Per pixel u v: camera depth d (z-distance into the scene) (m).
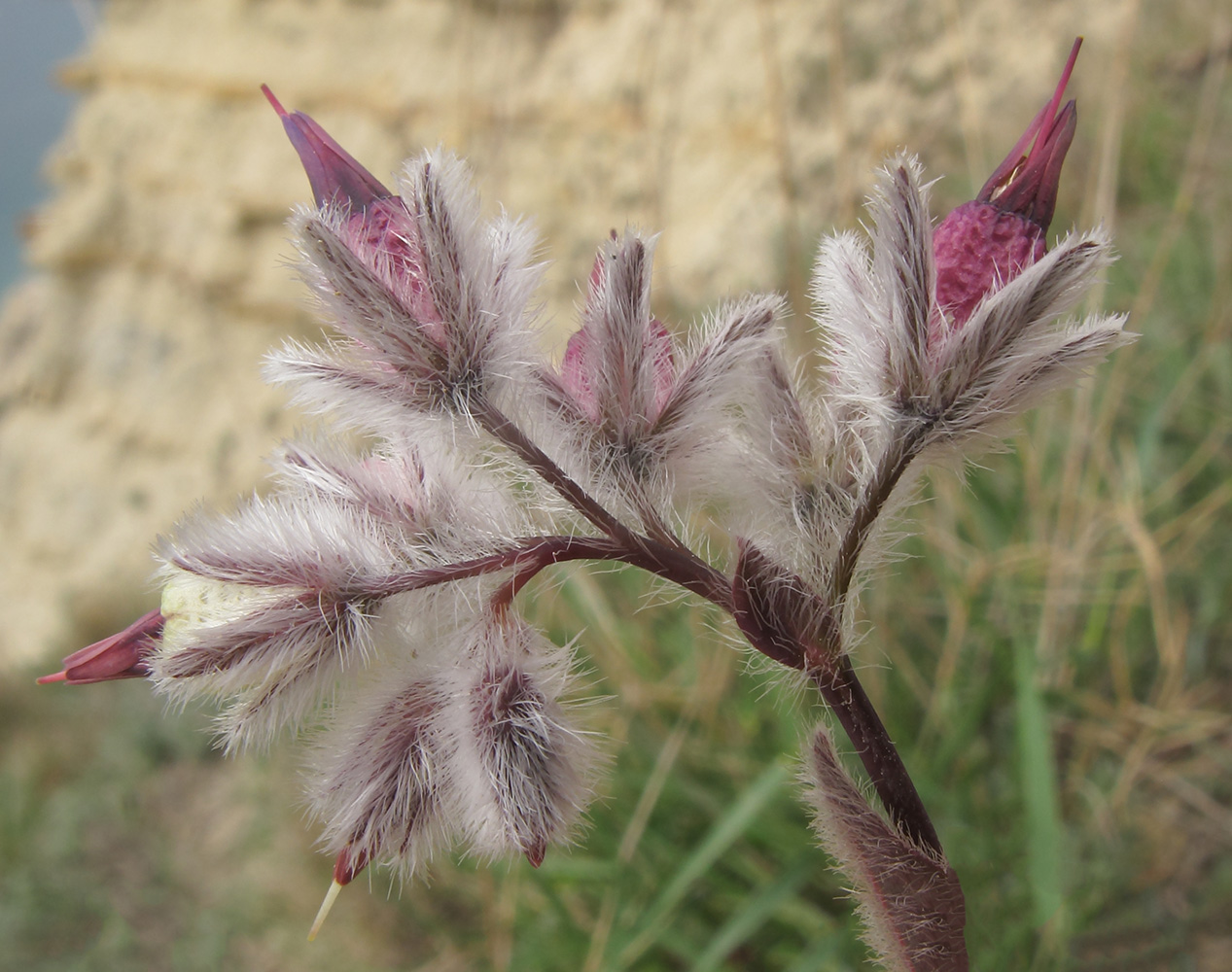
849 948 0.10
